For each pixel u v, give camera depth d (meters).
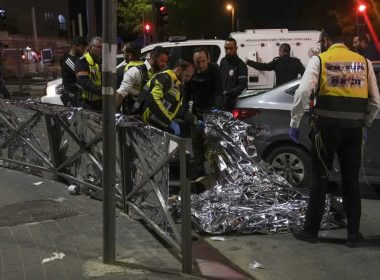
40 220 5.40
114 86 4.10
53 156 6.96
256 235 5.30
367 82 4.91
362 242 5.10
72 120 6.45
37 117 7.16
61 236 4.93
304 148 6.61
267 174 6.11
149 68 6.45
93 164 6.15
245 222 5.33
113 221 4.23
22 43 33.88
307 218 5.09
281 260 4.68
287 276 4.36
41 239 4.85
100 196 6.13
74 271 4.12
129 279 3.97
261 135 6.75
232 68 8.20
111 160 4.14
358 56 4.92
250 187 5.86
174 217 5.11
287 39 11.02
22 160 7.66
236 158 6.15
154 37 22.81
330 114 4.86
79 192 6.46
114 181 4.19
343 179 5.05
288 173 6.73
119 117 5.48
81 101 7.27
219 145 6.21
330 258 4.72
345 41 4.97
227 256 4.76
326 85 4.84
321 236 5.26
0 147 8.09
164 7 23.00
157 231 4.79
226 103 7.20
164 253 4.55
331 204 5.62
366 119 5.08
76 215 5.56
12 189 6.68
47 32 55.56
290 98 6.75
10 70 25.22
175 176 6.48
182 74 5.98
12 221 5.37
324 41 5.86
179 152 4.09
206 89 6.94
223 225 5.30
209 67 6.90
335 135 4.88
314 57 4.89
